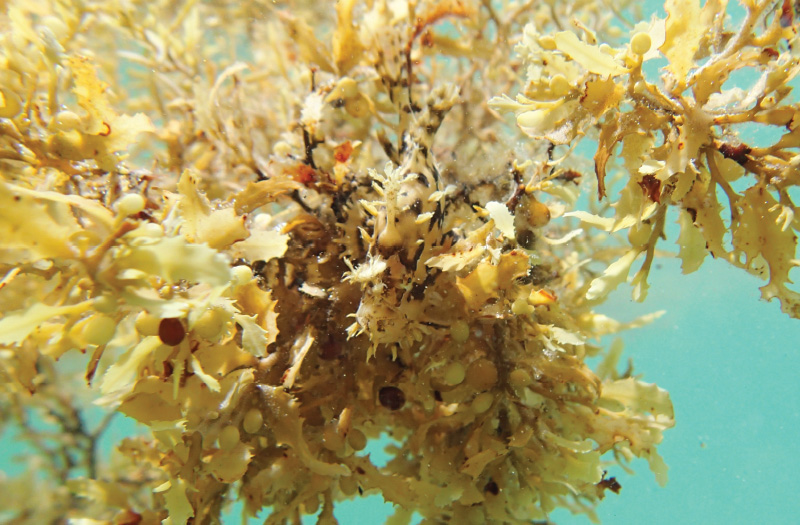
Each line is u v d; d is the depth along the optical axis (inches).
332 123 9.3
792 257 6.0
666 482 7.4
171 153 8.8
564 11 10.2
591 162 9.7
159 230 4.6
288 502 7.6
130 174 6.1
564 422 7.5
